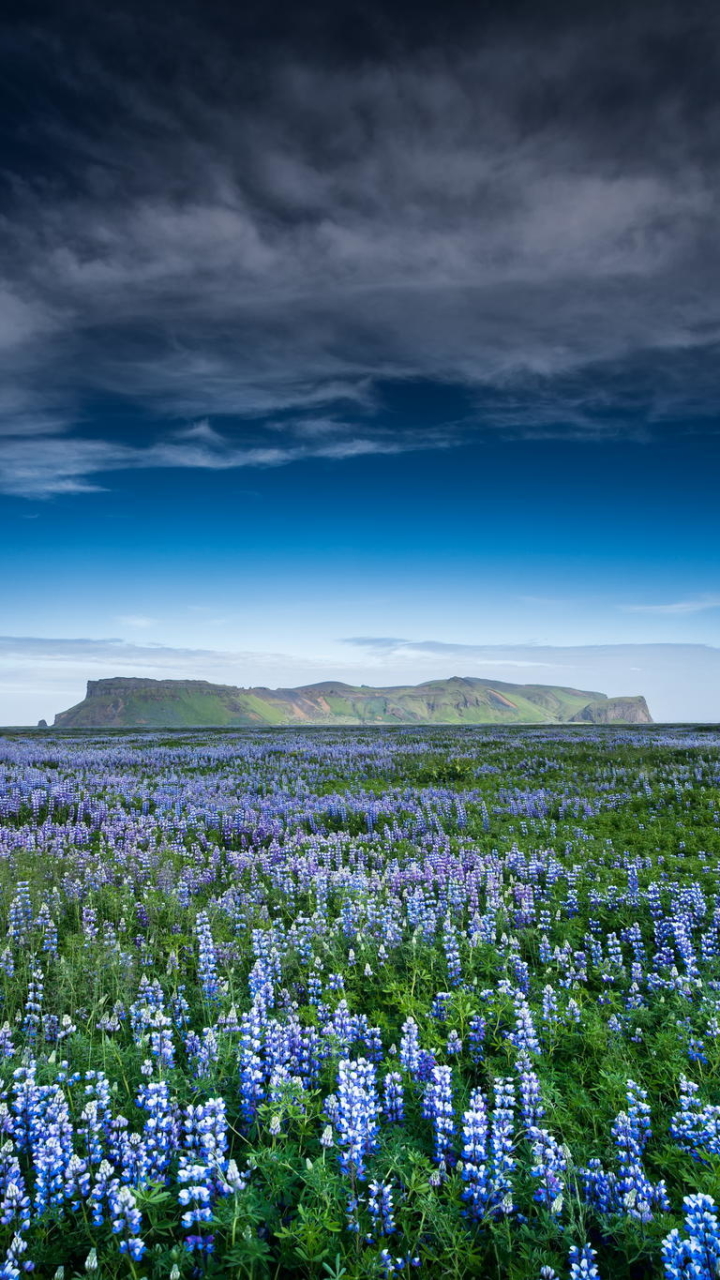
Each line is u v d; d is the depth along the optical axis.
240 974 9.95
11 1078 6.32
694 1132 5.48
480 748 40.72
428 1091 5.73
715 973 9.60
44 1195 4.71
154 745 47.19
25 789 25.38
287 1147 5.43
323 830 21.09
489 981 9.54
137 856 16.53
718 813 20.34
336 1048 7.06
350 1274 4.31
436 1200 4.74
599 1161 5.18
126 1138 5.17
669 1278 3.98
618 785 26.38
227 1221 4.44
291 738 52.91
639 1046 7.61
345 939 11.10
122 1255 4.53
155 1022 6.91
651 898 12.74
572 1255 4.42
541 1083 6.26
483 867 15.47
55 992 8.67
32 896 12.82
